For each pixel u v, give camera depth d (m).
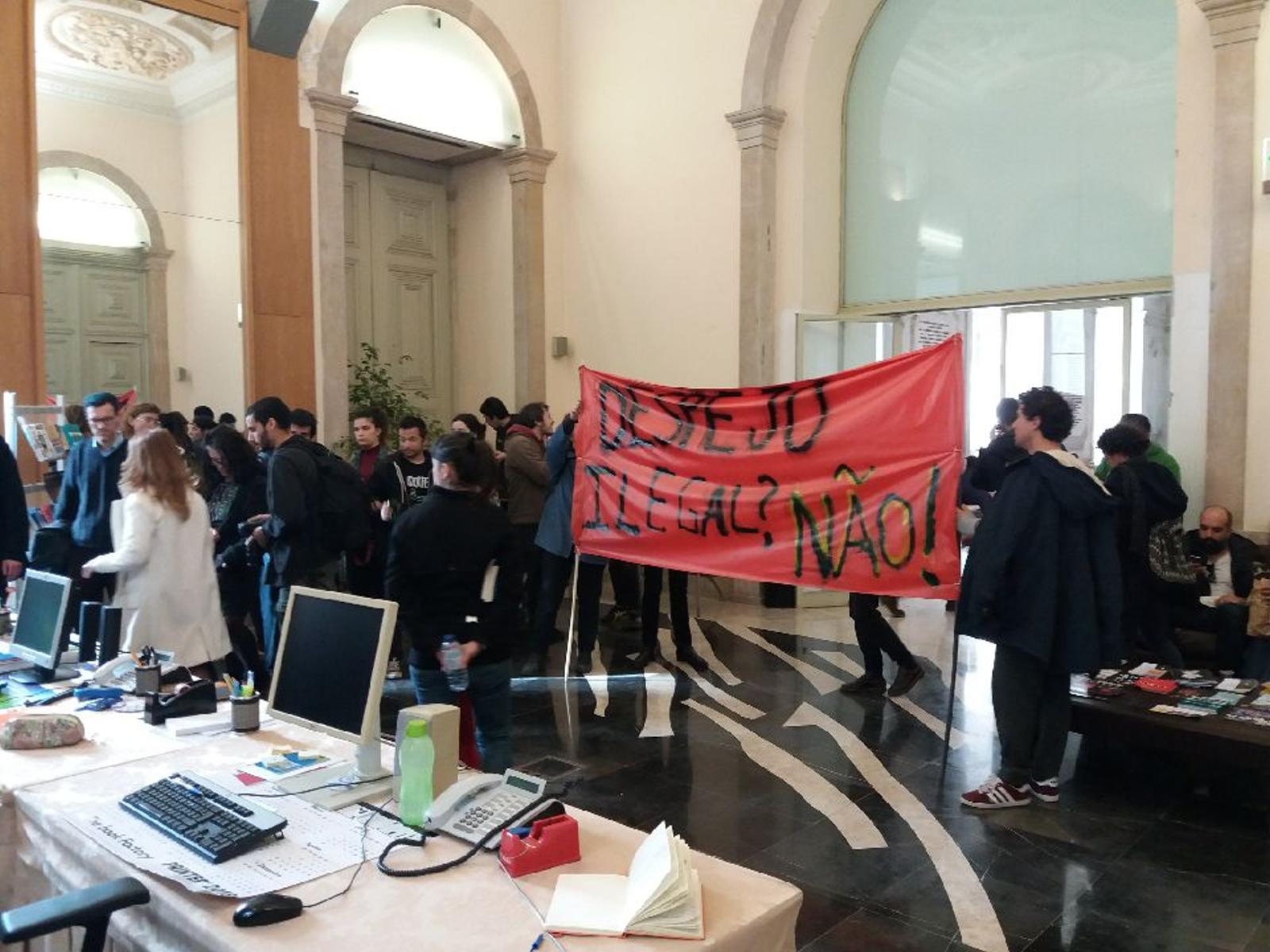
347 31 7.16
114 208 6.14
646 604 5.70
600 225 8.41
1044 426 3.53
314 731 2.67
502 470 6.66
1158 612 4.79
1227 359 5.29
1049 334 7.83
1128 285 6.07
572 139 8.57
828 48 7.18
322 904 1.80
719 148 7.54
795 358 7.30
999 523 3.50
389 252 8.67
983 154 6.73
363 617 2.40
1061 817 3.60
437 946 1.66
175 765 2.49
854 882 3.11
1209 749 3.53
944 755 4.12
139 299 6.28
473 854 2.00
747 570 4.65
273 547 4.49
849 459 4.33
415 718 2.20
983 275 6.78
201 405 6.58
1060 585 3.53
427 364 9.03
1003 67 6.60
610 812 3.65
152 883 1.87
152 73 6.24
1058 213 6.40
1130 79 6.04
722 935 1.71
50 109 5.85
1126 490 4.77
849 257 7.51
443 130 8.07
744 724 4.63
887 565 4.21
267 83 6.75
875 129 7.32
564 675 5.48
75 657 3.47
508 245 8.63
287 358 6.95
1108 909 2.94
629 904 1.76
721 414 4.76
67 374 6.00
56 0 5.79
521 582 3.26
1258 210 5.18
